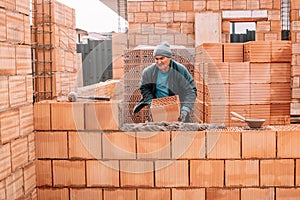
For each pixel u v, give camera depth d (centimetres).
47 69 373
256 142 272
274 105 440
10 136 238
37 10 376
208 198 277
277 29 661
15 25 244
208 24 655
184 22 672
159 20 673
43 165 282
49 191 283
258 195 275
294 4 641
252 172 274
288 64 439
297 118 538
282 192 275
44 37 375
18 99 250
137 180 279
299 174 273
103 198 281
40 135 280
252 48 435
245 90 434
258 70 435
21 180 254
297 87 638
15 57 245
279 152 272
